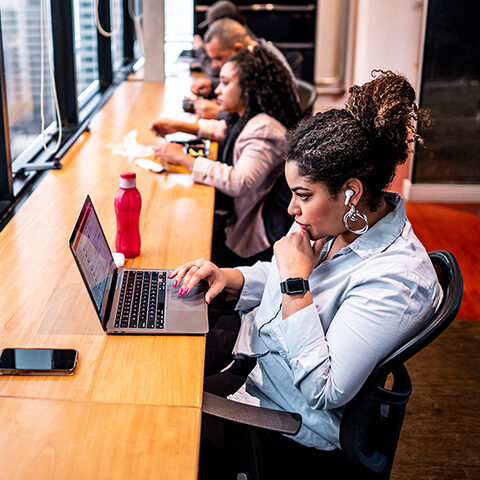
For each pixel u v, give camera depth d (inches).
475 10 162.9
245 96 100.1
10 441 42.0
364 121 48.0
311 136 48.8
